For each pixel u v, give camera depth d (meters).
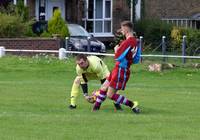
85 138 21.55
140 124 24.39
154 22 94.50
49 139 21.33
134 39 27.34
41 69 51.38
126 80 27.78
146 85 42.78
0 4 85.06
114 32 101.00
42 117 25.66
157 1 104.38
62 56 58.75
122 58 27.20
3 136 21.67
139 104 31.27
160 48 82.69
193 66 54.75
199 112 28.59
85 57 28.58
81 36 80.69
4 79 45.56
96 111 28.16
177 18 105.00
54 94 34.81
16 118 25.30
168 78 48.50
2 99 32.09
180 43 76.06
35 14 96.12
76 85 29.28
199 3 105.38
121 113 27.59
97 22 101.06
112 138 21.59
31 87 38.62
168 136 22.11
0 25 72.31
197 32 73.56
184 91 38.75
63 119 25.17
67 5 98.75
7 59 55.88
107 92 28.09
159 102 32.28
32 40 70.19
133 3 100.12
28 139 21.25
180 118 26.12
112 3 101.00
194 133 22.73
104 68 29.28
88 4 100.56
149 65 52.47
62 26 78.88
